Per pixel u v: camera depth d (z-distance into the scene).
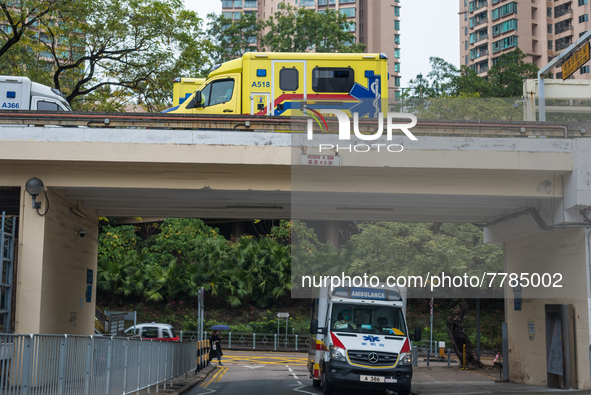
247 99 16.80
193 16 30.03
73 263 17.36
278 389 17.00
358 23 94.75
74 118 14.05
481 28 90.31
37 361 7.24
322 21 46.12
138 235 53.94
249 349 37.69
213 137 13.97
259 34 50.78
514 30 86.19
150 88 30.58
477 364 25.00
